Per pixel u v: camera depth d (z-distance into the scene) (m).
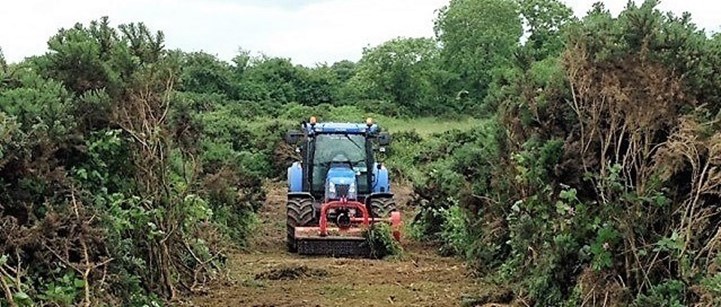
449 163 16.16
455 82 49.31
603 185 8.49
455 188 14.26
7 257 7.52
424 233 16.53
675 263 8.13
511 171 11.38
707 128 7.79
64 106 9.22
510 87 11.25
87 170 9.41
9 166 8.36
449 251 14.84
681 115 8.22
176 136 11.31
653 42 8.40
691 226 7.82
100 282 8.27
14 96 8.93
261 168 29.16
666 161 7.96
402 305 10.12
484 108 12.70
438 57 50.12
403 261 13.95
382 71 49.28
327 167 16.69
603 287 8.41
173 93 10.77
